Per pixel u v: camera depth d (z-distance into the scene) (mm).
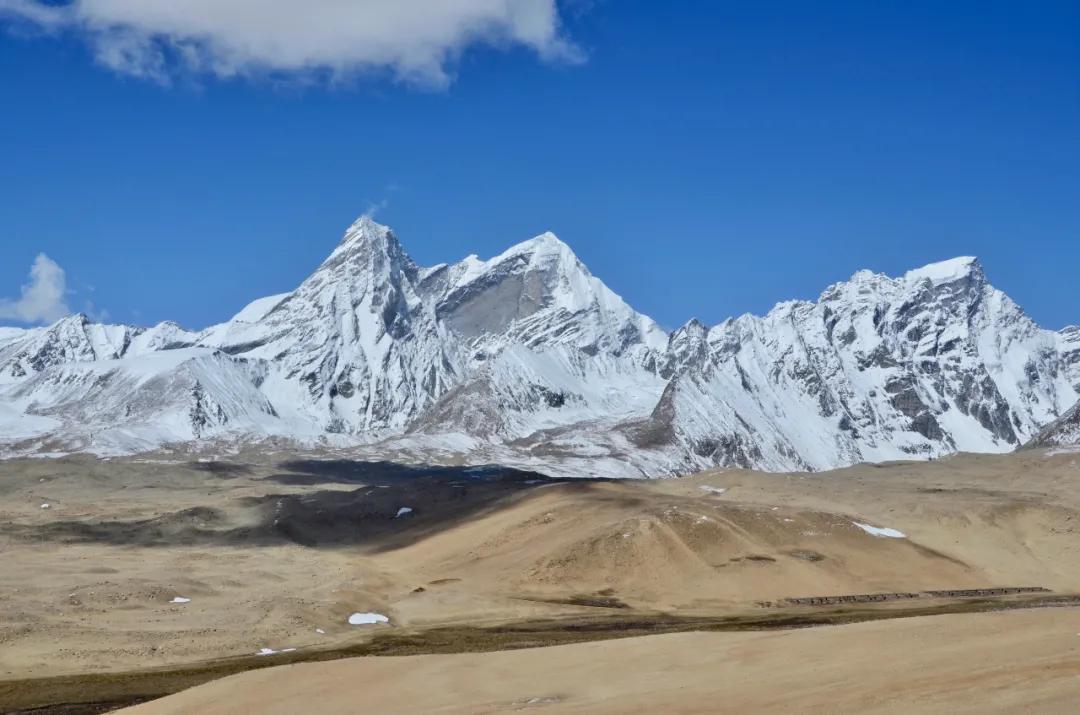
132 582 127375
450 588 139000
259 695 65188
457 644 101438
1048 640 59688
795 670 60531
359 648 100125
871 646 64500
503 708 59469
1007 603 127750
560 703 59625
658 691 59438
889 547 149625
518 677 67250
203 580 133375
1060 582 142500
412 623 118438
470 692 64250
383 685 66562
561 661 70812
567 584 137875
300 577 141625
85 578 132500
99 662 93062
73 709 75375
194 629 106062
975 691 49406
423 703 62312
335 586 133625
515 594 135500
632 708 55312
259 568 149125
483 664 71000
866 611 121875
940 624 68312
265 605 118188
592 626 113312
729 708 52625
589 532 149375
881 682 53438
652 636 78562
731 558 140250
